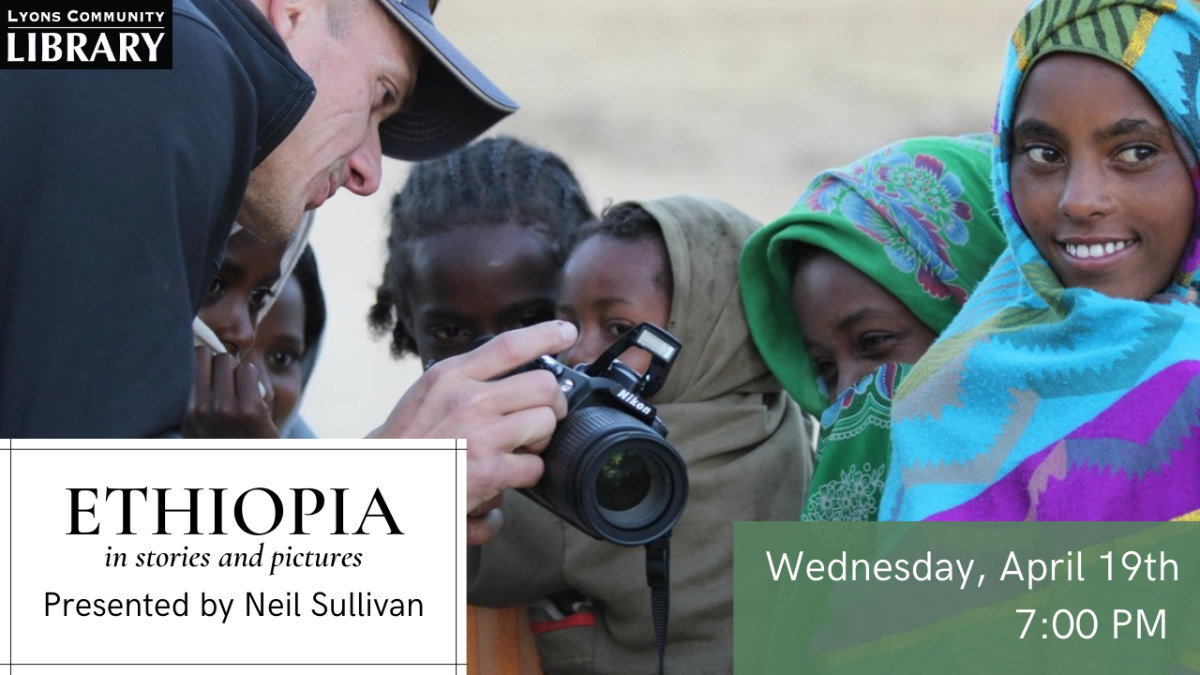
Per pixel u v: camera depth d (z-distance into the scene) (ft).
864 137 62.39
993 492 10.90
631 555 13.57
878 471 13.09
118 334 9.58
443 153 15.51
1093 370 10.73
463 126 15.24
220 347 14.93
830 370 14.14
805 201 14.26
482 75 14.48
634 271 14.35
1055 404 10.84
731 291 14.46
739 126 64.44
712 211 14.83
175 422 9.77
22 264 9.63
